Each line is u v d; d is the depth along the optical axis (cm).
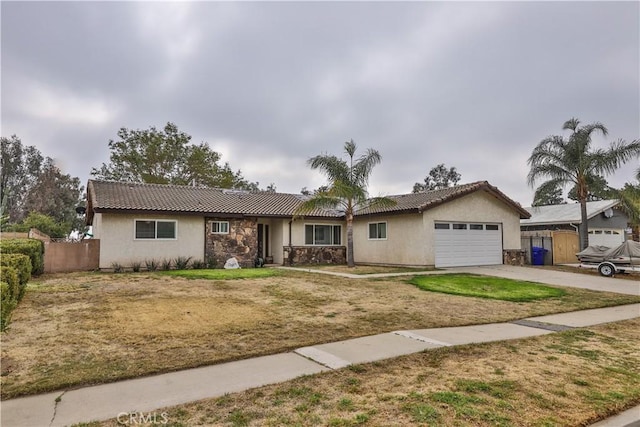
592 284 1398
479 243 1986
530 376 474
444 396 407
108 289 1138
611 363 532
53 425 345
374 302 979
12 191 4725
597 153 2075
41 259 1509
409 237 1878
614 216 2759
